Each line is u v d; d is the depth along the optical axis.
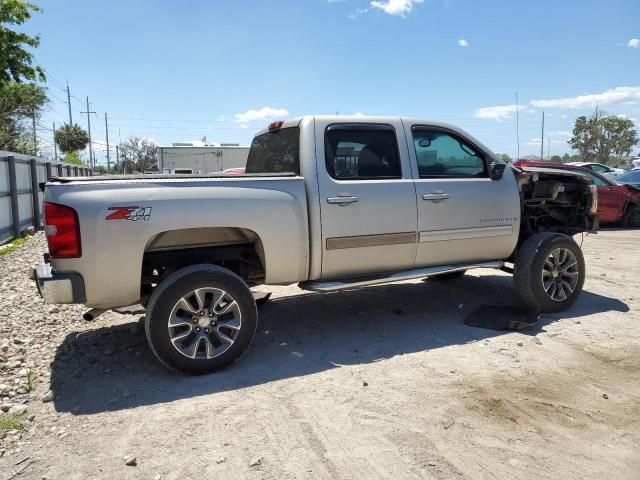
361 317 5.60
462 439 3.11
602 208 13.32
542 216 6.25
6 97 31.11
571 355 4.44
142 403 3.62
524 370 4.13
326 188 4.58
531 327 5.16
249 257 4.68
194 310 4.02
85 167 26.67
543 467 2.84
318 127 4.68
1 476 2.79
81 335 5.11
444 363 4.29
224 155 25.91
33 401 3.69
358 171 4.82
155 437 3.17
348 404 3.57
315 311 5.85
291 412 3.46
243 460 2.92
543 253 5.41
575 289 5.64
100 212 3.78
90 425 3.33
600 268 8.19
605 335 4.92
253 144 5.95
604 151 58.97
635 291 6.61
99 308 4.05
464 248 5.35
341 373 4.11
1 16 18.11
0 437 3.19
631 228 13.84
